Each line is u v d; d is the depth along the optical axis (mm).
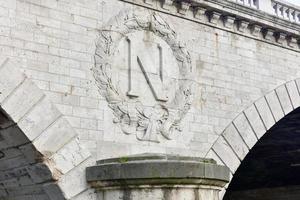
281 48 25562
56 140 17922
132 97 19938
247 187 43312
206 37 22672
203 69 22312
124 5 20281
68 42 18688
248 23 24047
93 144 18703
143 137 19953
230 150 22469
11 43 17422
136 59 20281
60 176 17859
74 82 18609
